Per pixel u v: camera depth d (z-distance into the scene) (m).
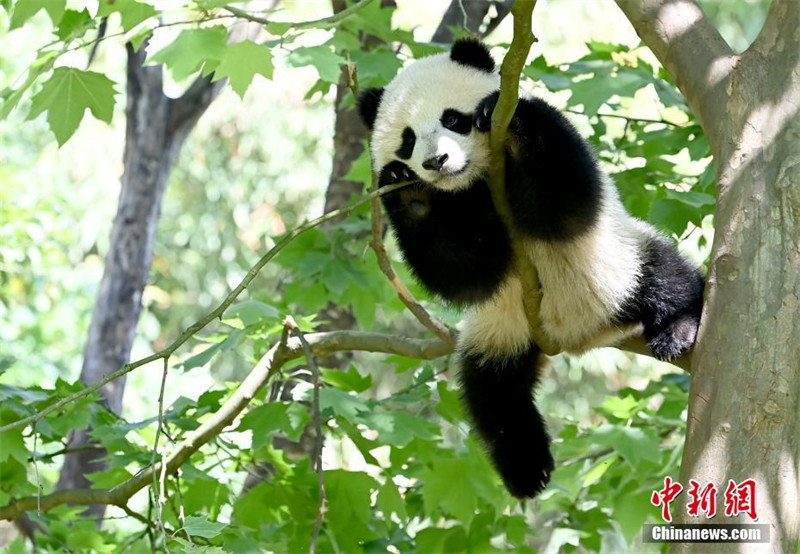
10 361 8.12
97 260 22.23
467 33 8.83
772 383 4.78
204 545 6.00
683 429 8.92
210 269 23.38
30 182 20.72
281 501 8.23
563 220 6.47
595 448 9.42
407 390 8.51
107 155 22.19
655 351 7.07
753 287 4.96
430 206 7.02
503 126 5.61
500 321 7.74
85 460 12.27
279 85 22.02
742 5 19.69
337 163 11.92
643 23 5.91
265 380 7.45
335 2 11.02
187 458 7.33
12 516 7.46
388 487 8.02
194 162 22.97
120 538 10.69
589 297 7.05
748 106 5.32
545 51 18.78
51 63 6.38
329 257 9.47
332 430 8.05
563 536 8.98
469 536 8.68
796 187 5.05
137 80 13.23
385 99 7.59
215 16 6.01
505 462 8.12
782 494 4.65
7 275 17.77
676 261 7.21
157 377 21.45
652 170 9.20
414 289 9.33
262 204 22.53
